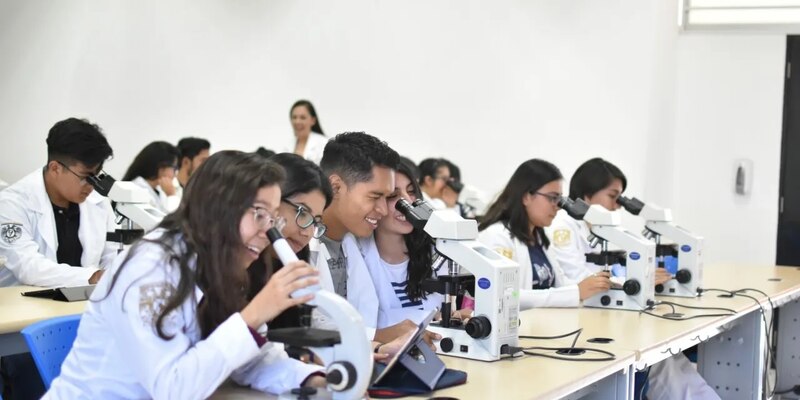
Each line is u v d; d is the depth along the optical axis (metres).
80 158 2.99
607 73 5.93
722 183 5.96
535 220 3.29
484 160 6.40
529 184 3.26
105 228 3.40
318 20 6.76
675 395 3.31
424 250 2.55
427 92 6.55
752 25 5.85
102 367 1.63
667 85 5.95
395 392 1.79
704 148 6.01
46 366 1.93
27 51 6.09
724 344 3.66
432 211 2.28
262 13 6.75
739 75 5.90
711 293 3.72
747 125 5.89
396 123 6.65
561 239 3.75
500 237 3.26
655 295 3.61
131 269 1.57
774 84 5.81
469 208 5.68
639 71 5.81
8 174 6.10
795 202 5.79
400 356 1.83
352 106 6.75
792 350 4.60
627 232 3.24
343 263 2.48
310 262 2.14
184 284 1.57
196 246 1.60
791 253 5.80
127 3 6.30
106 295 1.60
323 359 1.57
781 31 5.77
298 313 1.88
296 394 1.67
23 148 6.09
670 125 6.02
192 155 5.84
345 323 1.54
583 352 2.30
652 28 5.76
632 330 2.70
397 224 2.48
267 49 6.77
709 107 5.99
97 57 6.19
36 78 6.07
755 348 3.59
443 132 6.52
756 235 5.88
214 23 6.63
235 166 1.61
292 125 6.32
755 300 3.52
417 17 6.54
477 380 1.95
